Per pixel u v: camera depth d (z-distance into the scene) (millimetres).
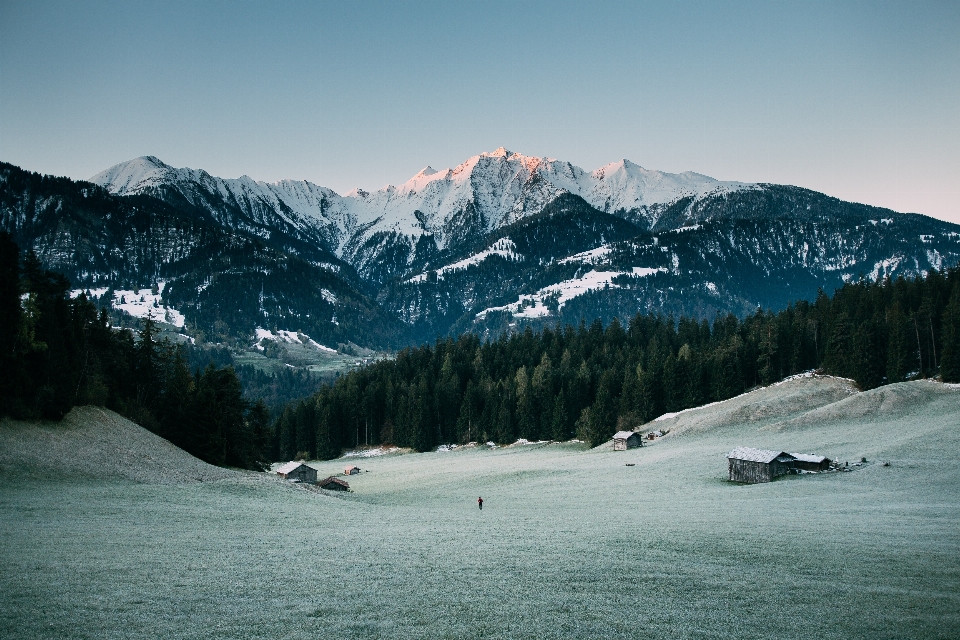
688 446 116125
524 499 83875
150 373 106438
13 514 49406
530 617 31062
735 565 40875
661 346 187375
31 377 74375
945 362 120812
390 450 167375
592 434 140250
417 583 36375
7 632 27016
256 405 106688
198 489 69875
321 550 44625
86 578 34656
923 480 71438
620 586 36250
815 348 154000
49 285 82625
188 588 34125
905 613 31344
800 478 81000
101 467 69438
